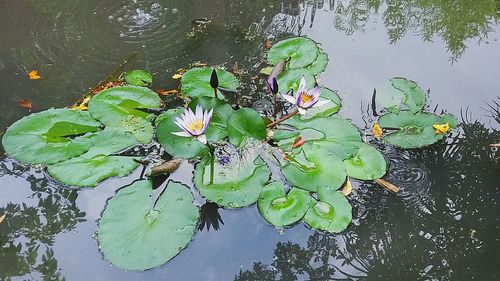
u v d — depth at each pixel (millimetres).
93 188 1943
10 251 1775
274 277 1690
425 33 2721
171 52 2533
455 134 2139
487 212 1870
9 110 2244
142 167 1994
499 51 2600
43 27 2670
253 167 1914
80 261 1737
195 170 1912
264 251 1758
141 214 1769
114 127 2061
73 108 2221
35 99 2297
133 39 2602
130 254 1664
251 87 2334
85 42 2588
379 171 1933
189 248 1761
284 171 1891
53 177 1885
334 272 1702
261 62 2477
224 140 2016
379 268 1712
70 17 2721
